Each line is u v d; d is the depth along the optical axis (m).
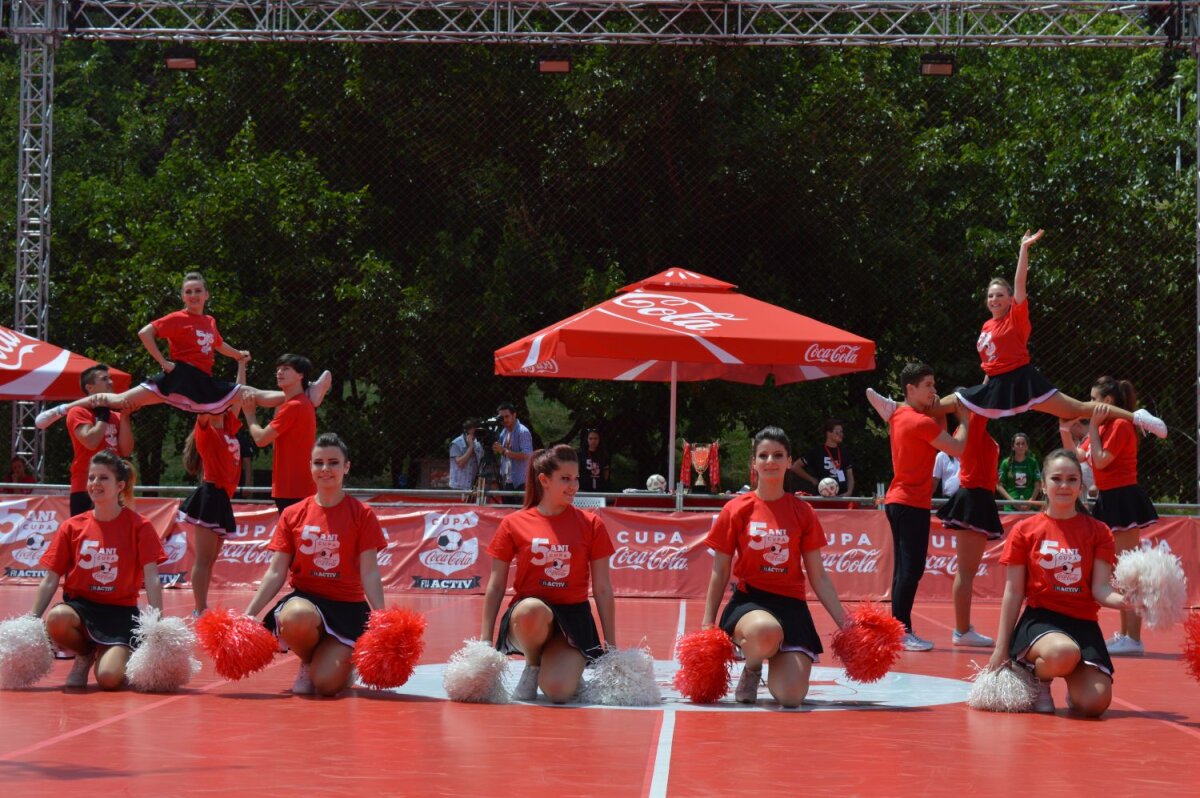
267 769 4.12
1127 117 18.83
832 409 18.97
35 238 15.95
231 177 18.11
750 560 5.82
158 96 23.58
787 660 5.71
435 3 14.73
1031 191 18.45
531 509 5.87
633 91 17.41
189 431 19.78
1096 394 8.27
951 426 18.73
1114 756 4.59
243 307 17.94
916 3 14.59
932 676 6.86
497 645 5.80
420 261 18.58
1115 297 17.80
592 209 18.73
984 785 4.05
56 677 6.30
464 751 4.47
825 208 18.45
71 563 6.05
